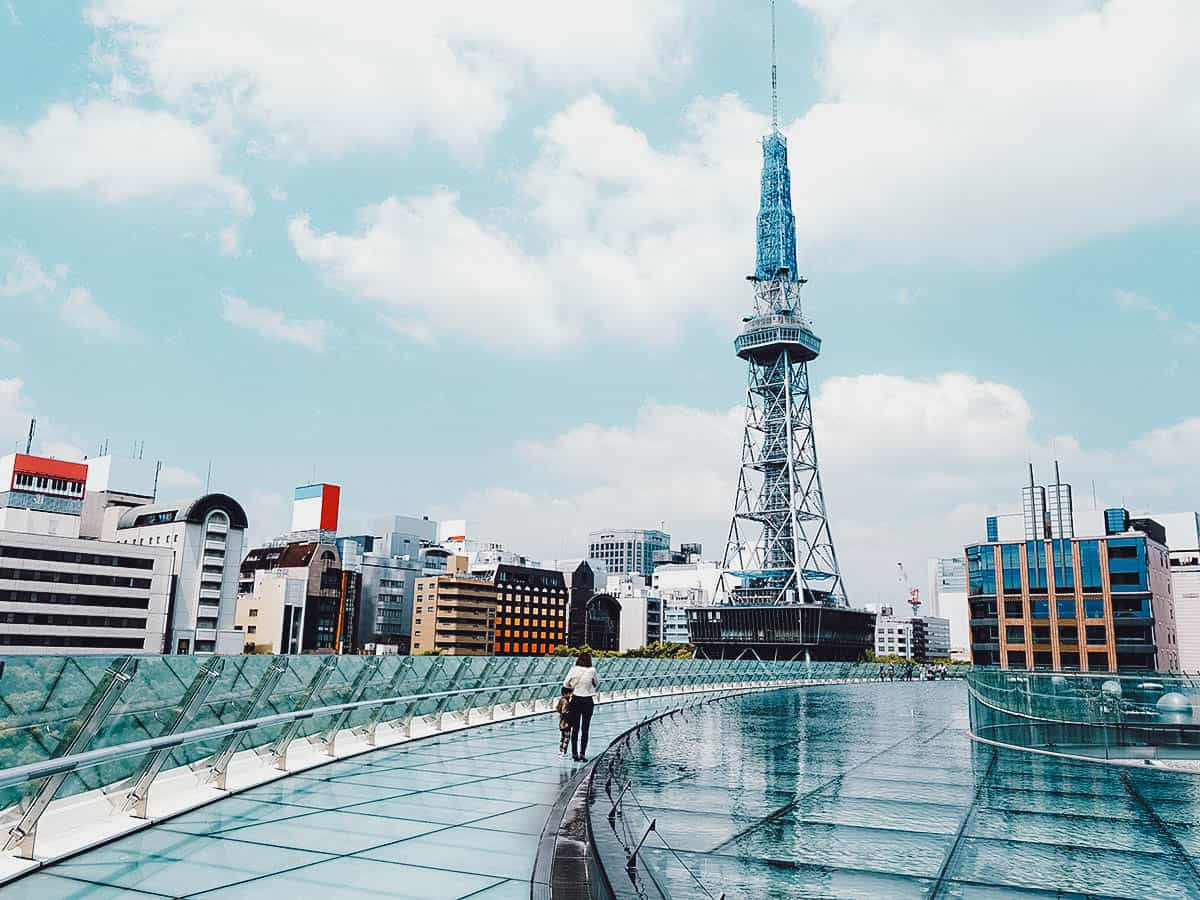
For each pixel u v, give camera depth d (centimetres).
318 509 19125
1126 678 2372
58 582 12306
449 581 19050
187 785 1305
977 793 1620
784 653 17338
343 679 1828
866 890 955
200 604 14375
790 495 19488
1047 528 12669
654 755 2039
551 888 880
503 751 1939
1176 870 1060
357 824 1158
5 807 934
